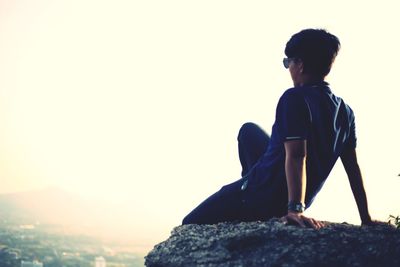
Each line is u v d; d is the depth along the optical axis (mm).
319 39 2342
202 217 2488
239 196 2424
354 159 2555
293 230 2033
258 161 2445
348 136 2500
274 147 2328
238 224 2301
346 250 1915
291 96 2264
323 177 2340
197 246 2109
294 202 2123
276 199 2318
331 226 2174
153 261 2133
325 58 2342
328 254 1902
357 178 2559
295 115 2215
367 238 1973
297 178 2141
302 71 2373
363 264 1859
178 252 2113
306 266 1870
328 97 2320
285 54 2455
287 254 1928
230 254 2012
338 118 2383
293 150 2176
